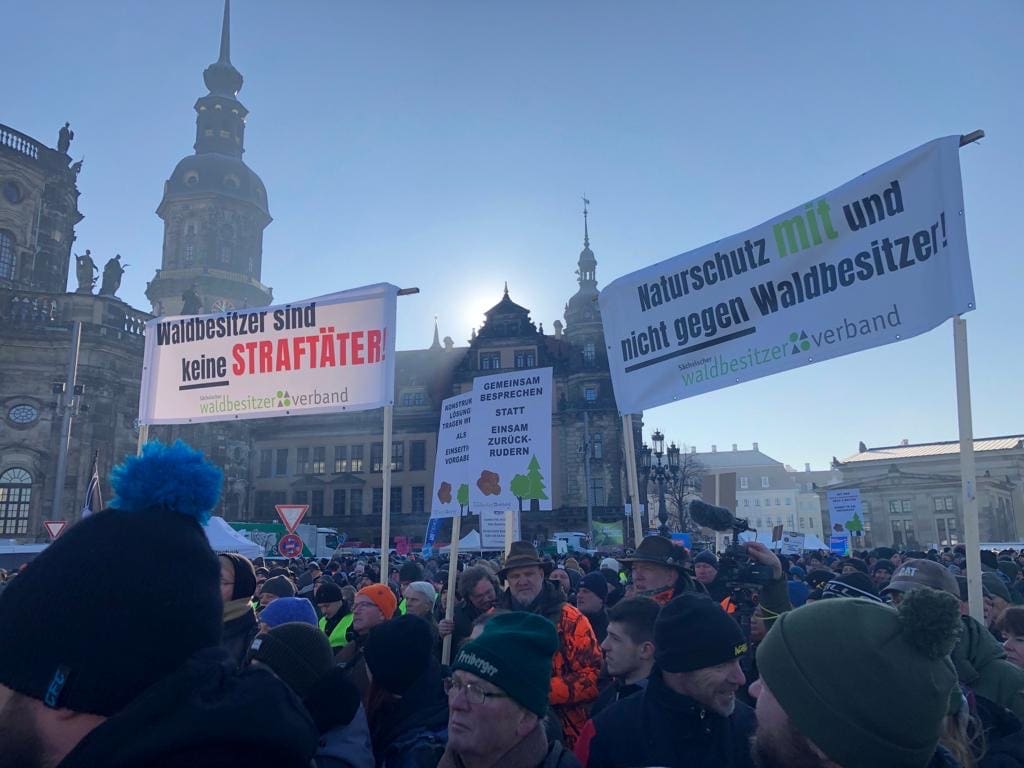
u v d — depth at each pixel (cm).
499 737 275
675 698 315
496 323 6462
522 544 575
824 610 194
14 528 4016
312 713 317
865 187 571
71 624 135
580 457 6047
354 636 595
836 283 581
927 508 9244
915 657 177
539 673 285
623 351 717
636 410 696
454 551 743
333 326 824
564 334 7138
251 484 6525
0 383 4134
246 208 7262
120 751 125
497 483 796
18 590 141
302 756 144
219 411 859
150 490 159
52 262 4809
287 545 1839
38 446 4106
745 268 640
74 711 135
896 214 552
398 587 1192
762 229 633
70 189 4991
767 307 621
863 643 181
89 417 4250
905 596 186
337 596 750
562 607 522
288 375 834
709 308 660
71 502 4094
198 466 168
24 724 137
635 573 560
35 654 134
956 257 511
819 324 587
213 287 6825
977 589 424
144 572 142
